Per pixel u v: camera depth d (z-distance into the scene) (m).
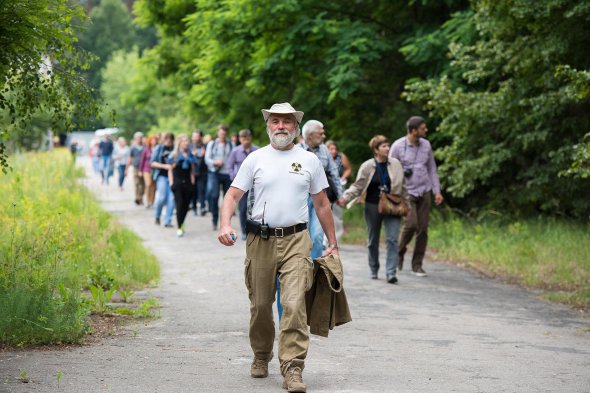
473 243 38.47
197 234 46.25
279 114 15.66
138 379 15.11
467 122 41.59
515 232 39.91
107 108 22.19
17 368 15.49
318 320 15.86
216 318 22.41
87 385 14.44
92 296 23.14
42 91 21.42
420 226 32.28
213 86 61.00
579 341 20.83
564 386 15.41
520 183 45.12
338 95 49.94
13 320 17.73
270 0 50.12
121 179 80.75
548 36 37.22
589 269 31.75
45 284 19.41
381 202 29.92
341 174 36.25
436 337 20.69
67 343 18.14
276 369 16.64
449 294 28.22
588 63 38.12
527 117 40.22
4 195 39.19
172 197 49.88
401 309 25.06
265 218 15.53
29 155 58.59
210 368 16.39
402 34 50.88
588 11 34.16
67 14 20.11
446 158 42.91
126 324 21.02
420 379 15.80
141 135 66.25
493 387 15.20
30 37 19.92
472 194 49.06
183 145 44.91
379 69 52.16
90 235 32.41
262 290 15.59
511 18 37.91
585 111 39.91
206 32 53.88
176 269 32.97
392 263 30.22
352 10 52.53
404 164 32.06
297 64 51.12
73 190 48.34
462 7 48.53
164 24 75.00
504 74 42.78
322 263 15.68
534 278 31.25
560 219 42.72
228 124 63.19
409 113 51.69
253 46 52.88
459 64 41.78
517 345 19.91
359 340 20.05
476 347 19.44
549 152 40.44
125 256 31.36
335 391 14.73
